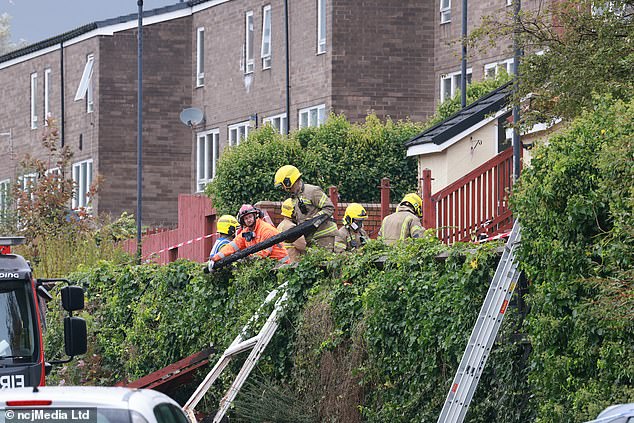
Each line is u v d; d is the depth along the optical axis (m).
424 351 29.17
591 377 23.94
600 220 24.14
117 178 88.56
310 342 33.22
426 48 71.69
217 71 85.56
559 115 33.28
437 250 29.31
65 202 62.66
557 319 24.59
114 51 88.94
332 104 71.81
